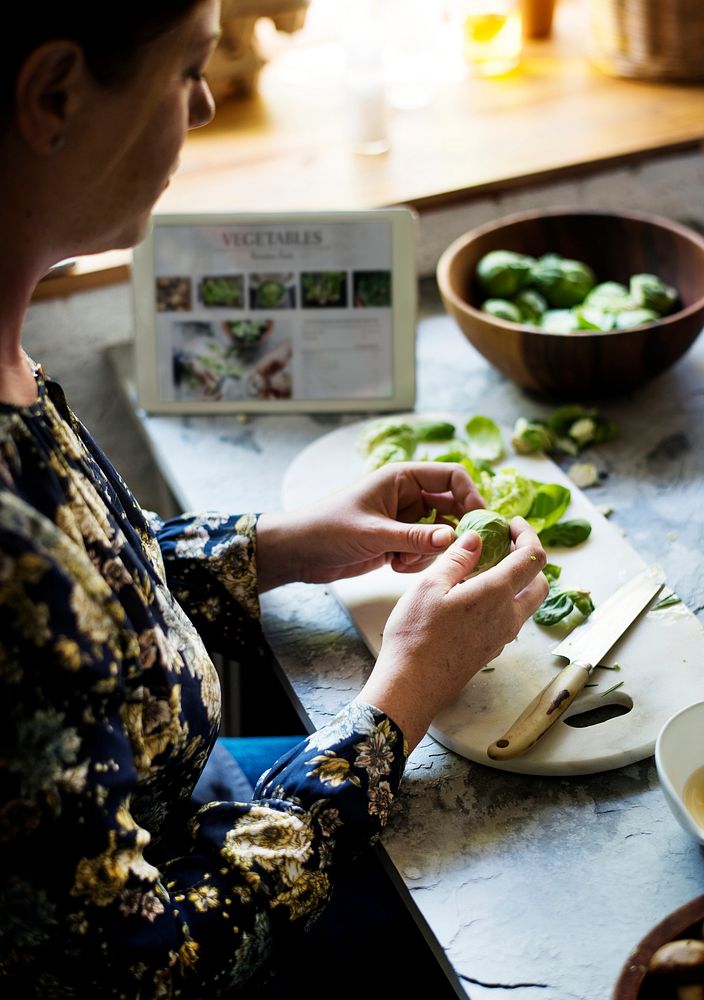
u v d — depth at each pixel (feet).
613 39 5.59
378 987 2.92
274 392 4.17
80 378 4.74
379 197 4.75
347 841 2.38
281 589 3.38
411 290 4.06
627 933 2.27
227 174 4.97
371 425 3.89
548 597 3.07
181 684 2.36
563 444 3.90
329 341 4.11
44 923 2.00
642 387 4.24
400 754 2.50
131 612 2.20
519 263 4.22
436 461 3.39
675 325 3.73
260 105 5.59
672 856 2.44
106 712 2.02
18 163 1.89
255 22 5.22
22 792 1.90
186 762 2.42
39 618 1.86
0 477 1.98
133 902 2.05
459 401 4.24
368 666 3.08
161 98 1.98
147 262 4.05
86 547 2.15
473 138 5.22
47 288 4.40
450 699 2.67
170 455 4.01
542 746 2.66
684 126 5.21
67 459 2.21
